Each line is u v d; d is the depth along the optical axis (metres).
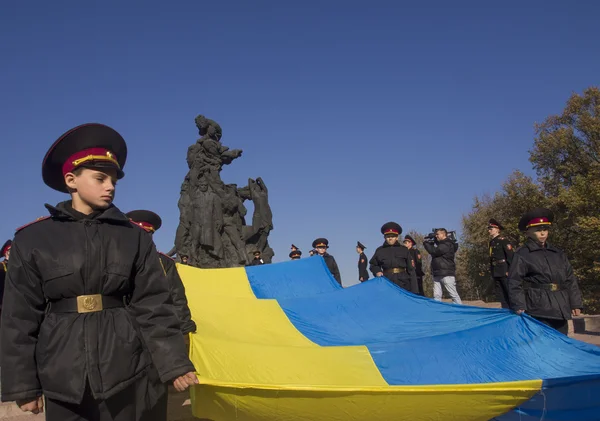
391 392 4.33
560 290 6.70
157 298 3.07
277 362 5.01
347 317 8.04
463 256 47.28
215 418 4.41
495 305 16.33
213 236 22.03
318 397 4.25
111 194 3.10
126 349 2.85
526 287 6.88
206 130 23.34
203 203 22.14
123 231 3.06
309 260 10.43
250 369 4.79
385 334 7.46
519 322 6.27
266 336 6.96
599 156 34.41
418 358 5.52
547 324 6.73
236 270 9.82
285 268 10.12
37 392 2.72
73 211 3.02
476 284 46.22
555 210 35.09
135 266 3.06
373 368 5.38
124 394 2.83
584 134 35.81
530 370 5.60
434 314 8.22
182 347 3.01
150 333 2.99
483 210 44.34
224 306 7.65
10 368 2.68
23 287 2.79
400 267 11.65
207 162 22.83
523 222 7.05
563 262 6.82
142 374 2.93
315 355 5.30
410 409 4.42
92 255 2.88
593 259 32.69
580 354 5.90
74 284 2.83
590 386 4.70
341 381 4.90
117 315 2.91
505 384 4.51
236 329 6.88
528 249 6.88
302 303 8.31
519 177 38.34
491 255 11.77
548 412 4.59
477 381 5.34
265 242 23.67
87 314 2.83
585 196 31.88
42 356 2.75
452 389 4.38
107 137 3.12
